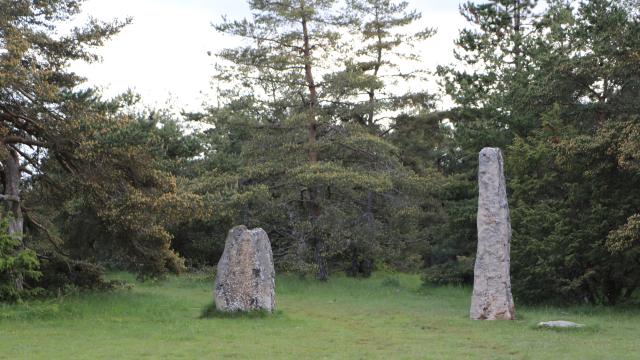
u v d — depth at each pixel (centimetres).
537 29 3659
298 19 3334
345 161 3575
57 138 2108
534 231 2391
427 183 3375
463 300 2614
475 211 3123
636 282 2403
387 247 3669
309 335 1595
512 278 2423
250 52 3359
